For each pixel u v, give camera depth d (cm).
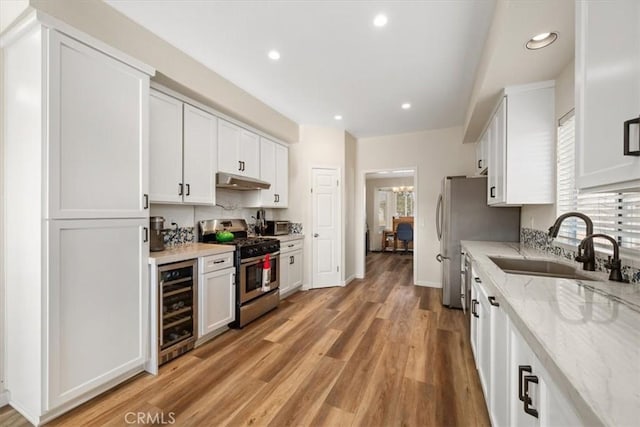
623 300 108
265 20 191
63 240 152
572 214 158
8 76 161
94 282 166
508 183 230
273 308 330
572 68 192
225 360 217
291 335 263
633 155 73
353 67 253
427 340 252
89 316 164
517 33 161
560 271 191
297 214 426
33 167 148
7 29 155
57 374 150
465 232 336
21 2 143
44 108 145
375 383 188
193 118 258
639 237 137
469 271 257
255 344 244
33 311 149
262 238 345
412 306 346
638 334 78
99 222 168
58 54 149
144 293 194
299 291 413
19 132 155
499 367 129
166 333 219
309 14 185
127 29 187
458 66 251
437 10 180
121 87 179
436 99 325
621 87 79
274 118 358
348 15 185
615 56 82
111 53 172
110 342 174
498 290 126
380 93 310
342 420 155
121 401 169
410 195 888
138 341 190
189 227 296
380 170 484
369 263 641
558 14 145
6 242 163
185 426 150
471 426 151
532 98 224
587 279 153
